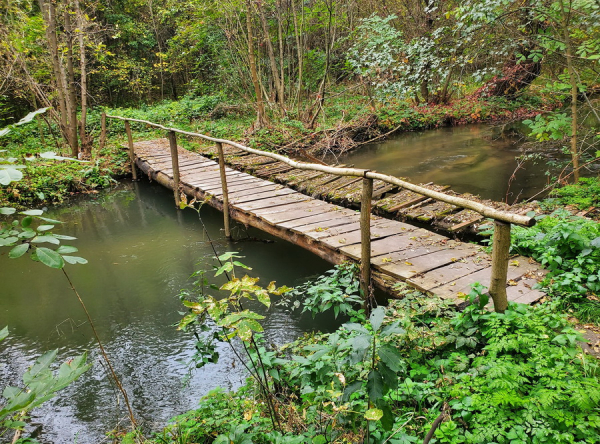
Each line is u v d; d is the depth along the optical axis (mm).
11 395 1573
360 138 13508
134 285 5422
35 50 11281
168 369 3852
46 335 4449
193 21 16859
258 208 6289
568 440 2029
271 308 4723
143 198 9422
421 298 3447
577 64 7113
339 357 2273
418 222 6277
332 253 4738
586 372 2455
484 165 9688
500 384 2352
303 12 14141
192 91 18391
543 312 3059
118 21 18781
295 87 15992
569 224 4074
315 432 2338
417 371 2801
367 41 11531
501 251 2918
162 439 2729
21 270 5980
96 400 3529
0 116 13977
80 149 11602
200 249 6457
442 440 2205
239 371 3734
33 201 9086
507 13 6699
